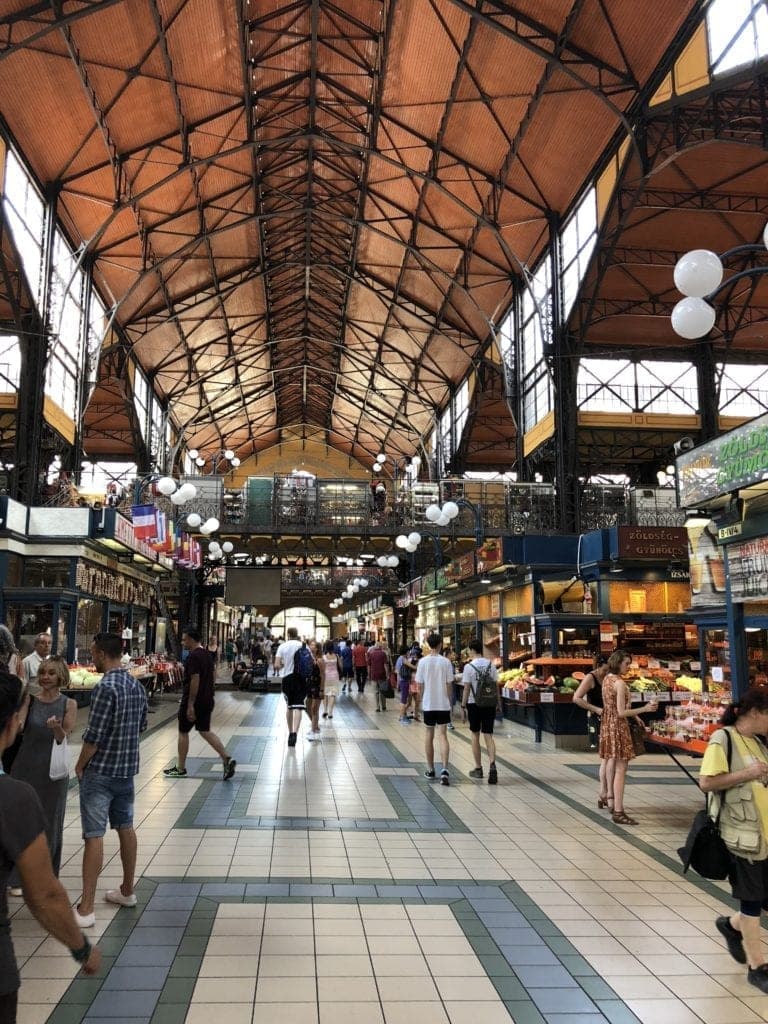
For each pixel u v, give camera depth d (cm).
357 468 4647
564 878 471
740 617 715
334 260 2731
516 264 2161
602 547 1236
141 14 1413
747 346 2250
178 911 398
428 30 1555
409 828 587
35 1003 300
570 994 319
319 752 957
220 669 3312
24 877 177
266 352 3372
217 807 640
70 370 1977
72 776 765
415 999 312
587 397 2178
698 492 724
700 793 741
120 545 1577
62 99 1533
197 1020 290
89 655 1542
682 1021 299
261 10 1587
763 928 393
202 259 2403
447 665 795
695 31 1347
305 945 361
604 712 660
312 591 4178
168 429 3316
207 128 1834
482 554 1459
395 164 1884
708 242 1892
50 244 1736
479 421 2944
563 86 1553
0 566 1379
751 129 1470
